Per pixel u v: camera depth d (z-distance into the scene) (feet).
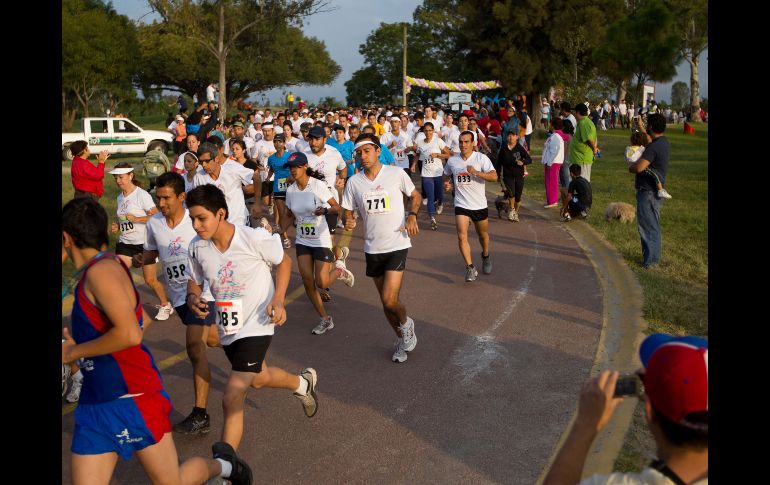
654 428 6.74
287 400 20.08
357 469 16.02
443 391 20.18
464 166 31.24
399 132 54.19
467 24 152.35
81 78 159.94
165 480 12.34
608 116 153.07
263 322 16.07
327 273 25.38
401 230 22.57
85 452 11.95
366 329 26.21
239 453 16.98
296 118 76.84
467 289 30.89
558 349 23.07
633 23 141.90
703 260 33.71
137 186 27.53
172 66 186.91
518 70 148.46
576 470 7.20
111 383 11.80
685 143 112.27
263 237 15.93
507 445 16.88
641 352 7.17
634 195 55.26
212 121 60.75
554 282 31.40
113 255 11.91
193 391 21.01
